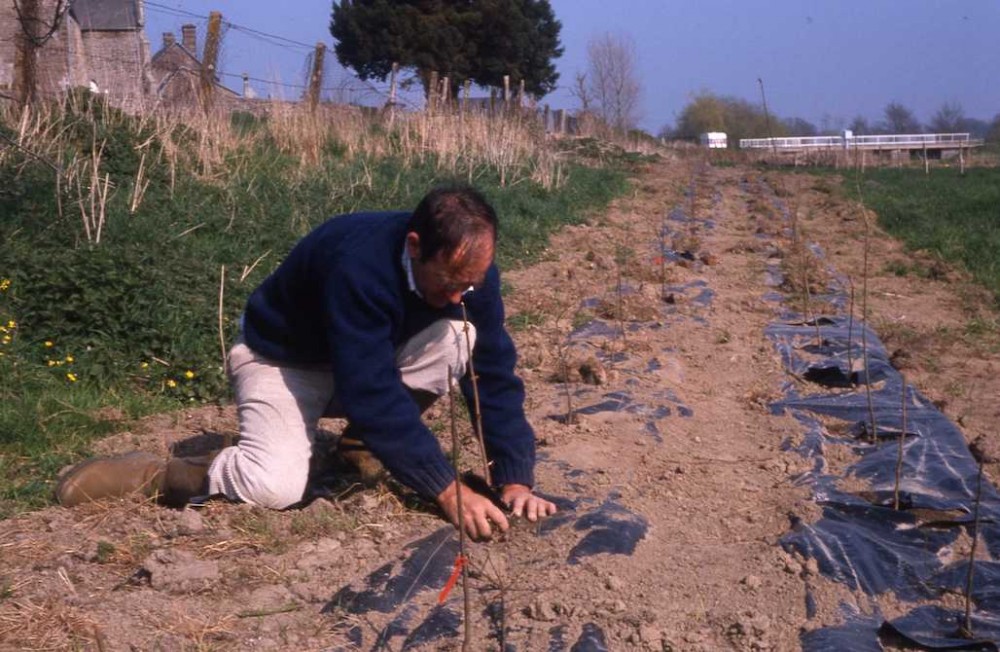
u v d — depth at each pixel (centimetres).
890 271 1026
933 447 504
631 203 1564
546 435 494
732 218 1487
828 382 630
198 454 479
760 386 618
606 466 464
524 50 4156
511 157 1434
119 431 507
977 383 652
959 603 362
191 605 332
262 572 353
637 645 324
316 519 388
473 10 4059
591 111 3459
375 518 396
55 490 414
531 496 402
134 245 695
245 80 1453
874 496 441
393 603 341
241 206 923
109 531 383
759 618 336
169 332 595
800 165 2897
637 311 773
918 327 794
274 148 1262
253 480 387
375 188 1105
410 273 355
